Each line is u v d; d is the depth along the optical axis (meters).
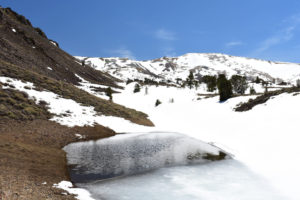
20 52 59.00
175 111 54.78
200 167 15.62
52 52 99.88
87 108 34.84
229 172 14.43
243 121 28.84
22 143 16.95
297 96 25.67
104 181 12.65
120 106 49.97
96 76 124.88
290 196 10.45
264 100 31.75
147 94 91.81
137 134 30.73
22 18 117.75
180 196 10.77
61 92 35.50
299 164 13.50
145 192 11.19
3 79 28.75
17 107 24.08
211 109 44.94
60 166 14.56
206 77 112.19
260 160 16.22
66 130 24.98
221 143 23.59
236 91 83.75
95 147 21.47
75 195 10.23
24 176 10.87
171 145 23.48
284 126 20.41
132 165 15.98
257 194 10.91
